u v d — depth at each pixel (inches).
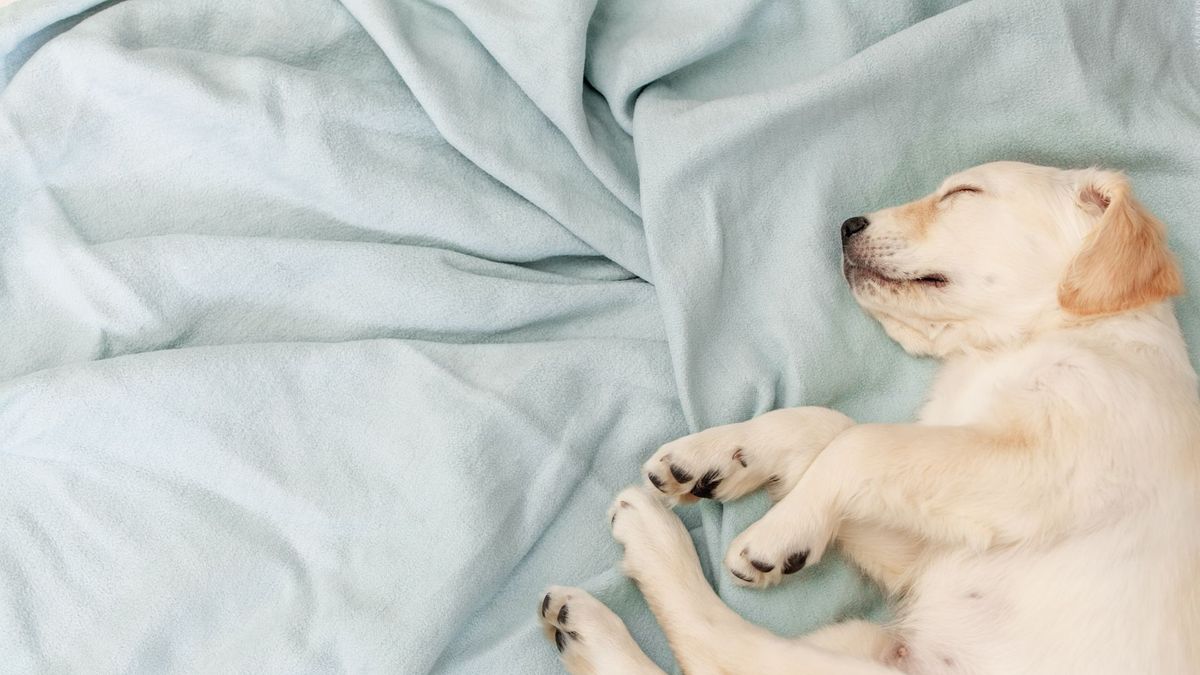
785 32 32.5
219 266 29.9
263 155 31.1
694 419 29.9
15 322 29.5
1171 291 27.8
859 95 30.9
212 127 30.8
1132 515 25.9
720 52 32.9
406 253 30.9
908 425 27.9
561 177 32.5
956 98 31.3
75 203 30.7
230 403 28.7
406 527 28.2
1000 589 26.8
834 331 31.0
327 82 31.4
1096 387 26.7
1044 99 30.9
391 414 29.3
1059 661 25.8
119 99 30.5
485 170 32.0
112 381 28.2
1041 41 30.4
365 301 30.6
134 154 31.0
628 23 33.3
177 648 27.0
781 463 29.0
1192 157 30.1
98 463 28.2
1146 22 30.9
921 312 30.1
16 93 30.1
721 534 29.3
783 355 31.0
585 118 31.9
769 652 26.7
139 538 27.7
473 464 28.6
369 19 31.7
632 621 28.6
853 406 31.2
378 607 27.2
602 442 30.2
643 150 31.4
